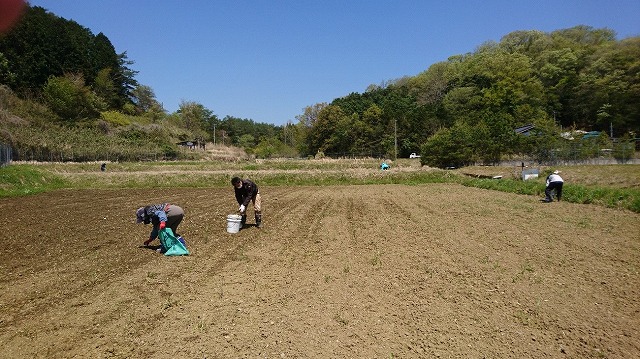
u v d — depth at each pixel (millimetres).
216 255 9961
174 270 8609
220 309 6484
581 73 80000
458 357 5031
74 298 6930
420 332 5723
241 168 49656
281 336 5551
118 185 34031
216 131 127688
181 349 5164
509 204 20125
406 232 13000
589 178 29688
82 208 19094
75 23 106250
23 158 49812
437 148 51875
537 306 6672
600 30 99625
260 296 7086
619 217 15969
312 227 14000
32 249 10531
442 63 118562
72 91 79000
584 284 7793
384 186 33688
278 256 9898
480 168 46062
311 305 6695
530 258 9695
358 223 14836
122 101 108312
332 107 94250
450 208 18797
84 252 10195
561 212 17359
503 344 5383
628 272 8562
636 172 31500
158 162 58938
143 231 13117
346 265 9109
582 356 5090
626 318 6242
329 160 66812
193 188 32969
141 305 6621
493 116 59625
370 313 6379
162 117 111688
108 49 110625
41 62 83375
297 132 109875
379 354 5090
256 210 13852
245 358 4945
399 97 112375
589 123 78312
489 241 11562
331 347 5258
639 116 69000
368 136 88625
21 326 5809
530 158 48031
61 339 5426
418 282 7902
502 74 85125
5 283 7711
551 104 81375
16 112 62562
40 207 19438
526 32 106062
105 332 5637
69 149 56094
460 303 6812
